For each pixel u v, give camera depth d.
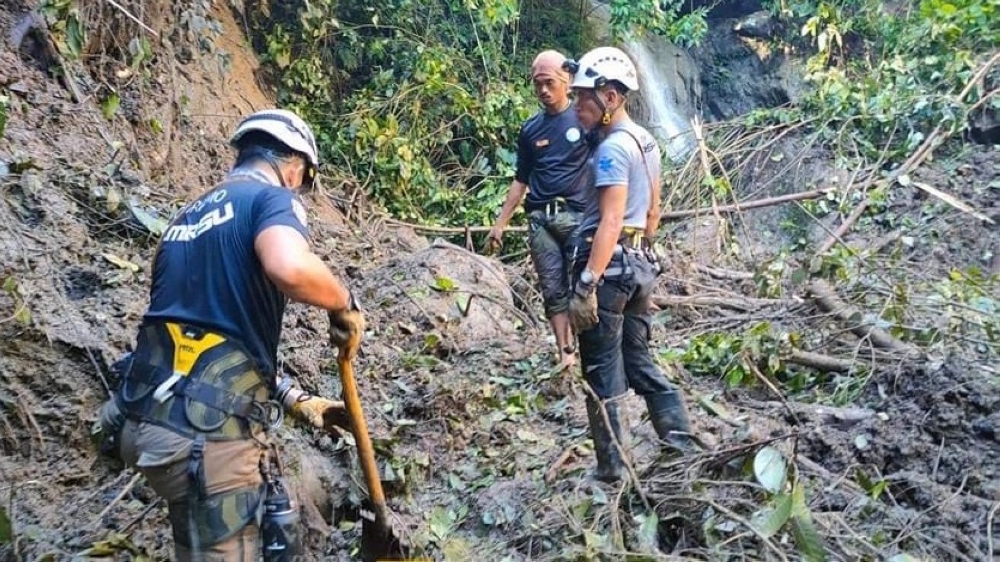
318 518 3.53
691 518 3.30
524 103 9.55
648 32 13.03
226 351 2.45
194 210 2.61
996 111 8.74
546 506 3.59
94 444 3.42
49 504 3.25
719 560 3.06
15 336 3.53
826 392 4.61
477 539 3.58
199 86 7.02
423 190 8.64
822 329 5.23
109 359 3.67
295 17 9.02
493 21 9.90
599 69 3.57
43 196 4.34
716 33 13.95
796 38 13.36
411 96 9.14
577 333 3.59
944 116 8.50
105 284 4.10
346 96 9.42
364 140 8.45
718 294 6.39
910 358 4.49
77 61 5.50
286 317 4.71
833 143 9.09
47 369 3.54
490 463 4.13
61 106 5.12
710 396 4.57
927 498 3.41
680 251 7.36
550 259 4.88
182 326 2.46
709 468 3.48
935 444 3.77
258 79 8.48
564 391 4.71
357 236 6.83
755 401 4.61
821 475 3.53
